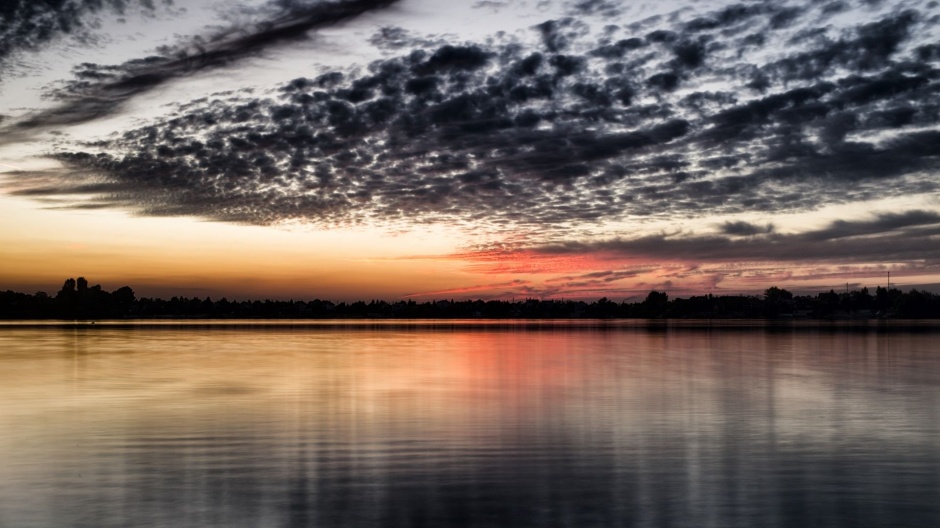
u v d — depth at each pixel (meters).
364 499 11.62
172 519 10.70
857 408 21.25
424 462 14.09
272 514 10.90
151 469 13.55
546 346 60.16
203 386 27.22
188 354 48.31
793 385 27.56
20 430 17.61
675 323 188.75
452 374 32.28
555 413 20.17
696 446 15.63
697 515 10.87
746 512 11.01
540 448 15.41
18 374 32.38
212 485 12.44
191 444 15.84
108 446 15.63
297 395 24.30
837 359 42.47
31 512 11.03
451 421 18.75
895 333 94.69
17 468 13.66
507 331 112.50
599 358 43.88
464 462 14.09
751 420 19.03
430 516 10.79
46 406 21.73
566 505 11.33
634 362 40.22
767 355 46.69
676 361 40.97
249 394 24.64
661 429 17.62
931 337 78.81
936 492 12.04
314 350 53.81
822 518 10.73
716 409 21.00
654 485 12.45
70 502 11.51
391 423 18.47
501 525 10.42
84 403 22.39
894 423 18.58
